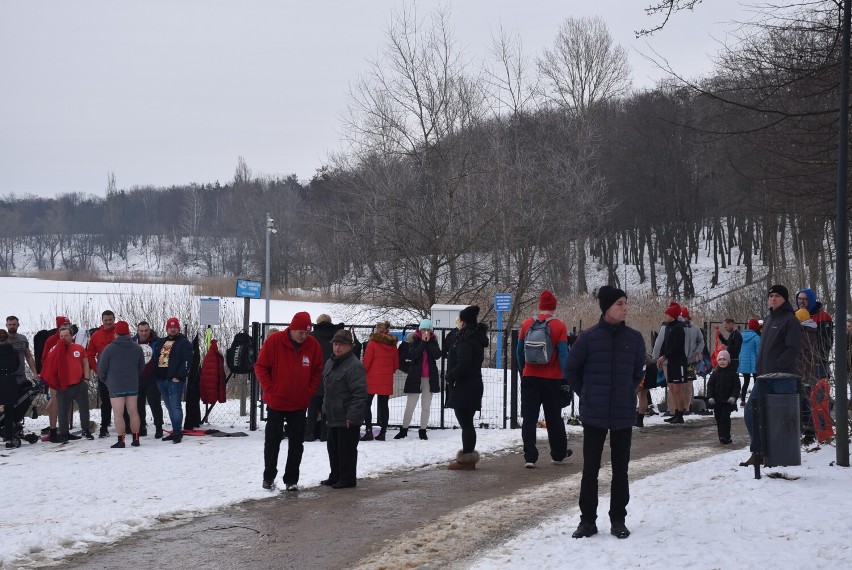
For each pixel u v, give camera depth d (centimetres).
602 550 687
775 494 843
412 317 2948
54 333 1722
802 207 1363
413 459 1284
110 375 1445
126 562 738
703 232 9431
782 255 3662
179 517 909
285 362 1045
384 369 1505
